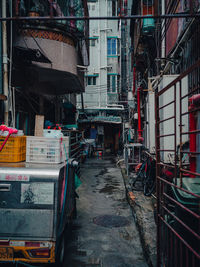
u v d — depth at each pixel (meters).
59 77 8.57
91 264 3.63
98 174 12.43
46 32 7.12
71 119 16.42
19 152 3.84
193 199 2.21
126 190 8.08
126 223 5.41
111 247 4.22
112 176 11.82
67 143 4.48
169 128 5.31
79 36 8.16
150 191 6.89
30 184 3.02
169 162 5.06
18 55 6.57
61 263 3.48
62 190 3.43
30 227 2.98
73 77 8.60
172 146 5.25
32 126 9.15
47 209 3.00
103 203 7.11
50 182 3.03
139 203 6.10
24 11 6.72
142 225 4.59
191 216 2.20
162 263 2.97
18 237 2.98
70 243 4.36
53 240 2.96
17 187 3.02
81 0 8.22
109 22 25.73
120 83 25.50
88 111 24.98
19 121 7.79
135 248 4.19
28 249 2.95
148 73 11.09
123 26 25.81
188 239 2.20
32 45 6.90
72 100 18.06
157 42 8.92
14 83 7.06
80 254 3.95
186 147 5.09
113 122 23.42
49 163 3.72
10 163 3.64
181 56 5.94
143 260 3.76
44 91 9.48
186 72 2.07
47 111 10.56
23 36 6.79
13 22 6.62
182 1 5.44
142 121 13.19
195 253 1.80
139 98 12.94
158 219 2.95
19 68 7.15
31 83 7.66
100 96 25.11
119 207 6.70
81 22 7.96
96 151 24.09
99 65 25.09
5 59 5.97
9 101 6.18
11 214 3.00
